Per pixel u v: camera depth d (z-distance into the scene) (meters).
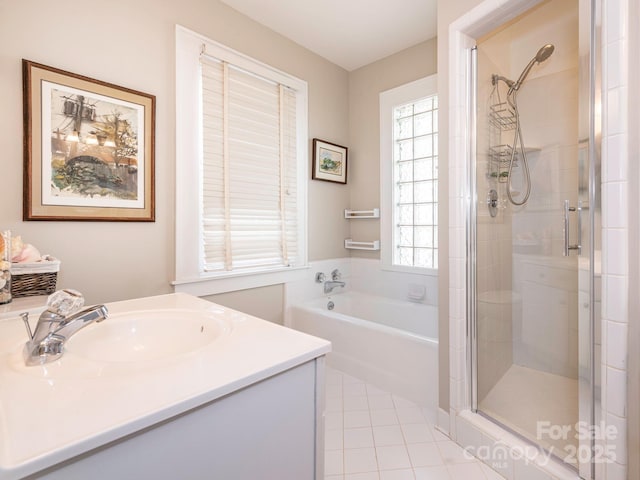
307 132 2.68
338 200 3.01
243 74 2.24
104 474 0.47
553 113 1.70
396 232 2.83
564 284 1.67
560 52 1.63
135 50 1.74
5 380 0.61
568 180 1.64
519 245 1.83
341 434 1.63
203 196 2.03
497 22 1.47
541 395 1.63
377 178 2.90
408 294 2.70
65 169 1.51
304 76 2.66
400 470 1.39
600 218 1.05
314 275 2.76
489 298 1.71
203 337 0.96
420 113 2.68
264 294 2.42
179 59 1.90
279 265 2.49
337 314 2.41
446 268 1.65
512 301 1.84
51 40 1.48
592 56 1.08
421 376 1.89
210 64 2.06
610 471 1.03
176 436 0.55
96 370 0.65
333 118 2.93
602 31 1.04
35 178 1.43
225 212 2.13
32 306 1.08
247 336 0.85
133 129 1.72
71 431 0.46
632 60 0.98
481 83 1.62
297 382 0.75
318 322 2.44
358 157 3.03
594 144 1.07
